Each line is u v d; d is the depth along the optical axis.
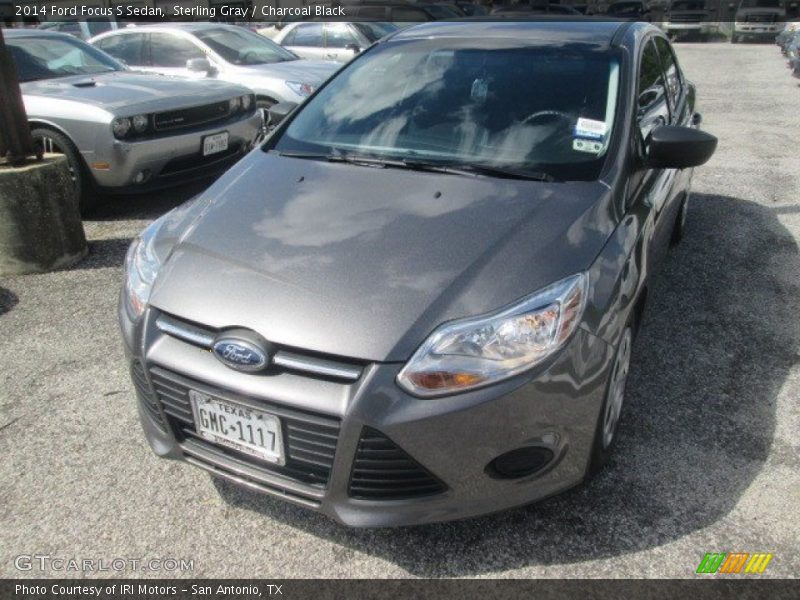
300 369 1.86
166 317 2.09
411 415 1.81
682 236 4.61
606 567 2.07
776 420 2.72
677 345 3.30
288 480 1.98
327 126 2.95
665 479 2.41
